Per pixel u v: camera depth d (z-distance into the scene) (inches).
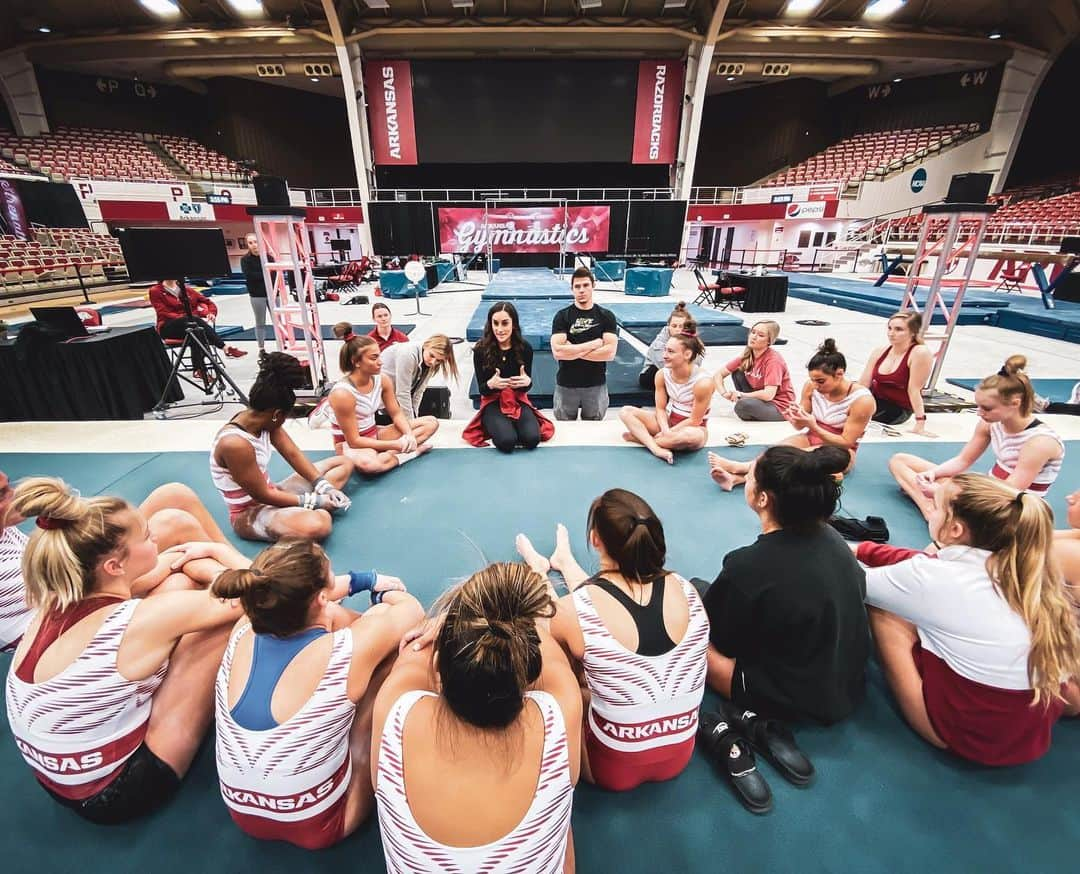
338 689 44.5
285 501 97.9
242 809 45.9
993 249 534.6
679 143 713.0
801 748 61.9
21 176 550.9
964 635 54.7
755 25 631.8
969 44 656.4
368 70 669.3
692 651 50.3
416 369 146.6
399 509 112.5
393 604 58.0
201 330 207.6
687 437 135.0
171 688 54.1
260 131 782.5
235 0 588.7
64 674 44.5
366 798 52.3
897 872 50.0
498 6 607.8
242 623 49.1
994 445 99.0
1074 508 71.8
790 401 159.8
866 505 113.7
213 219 653.9
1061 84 754.2
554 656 46.8
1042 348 303.1
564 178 865.5
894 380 152.3
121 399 193.0
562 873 41.1
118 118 751.1
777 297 442.6
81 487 122.1
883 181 748.0
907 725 64.9
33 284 494.6
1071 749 62.1
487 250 647.1
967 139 712.4
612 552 50.4
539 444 146.3
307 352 195.0
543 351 292.4
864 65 694.5
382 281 536.1
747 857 51.6
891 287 510.6
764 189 708.7
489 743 35.9
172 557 70.2
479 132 701.9
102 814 49.7
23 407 178.2
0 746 62.7
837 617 56.4
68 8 600.4
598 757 54.2
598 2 590.9
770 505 58.6
